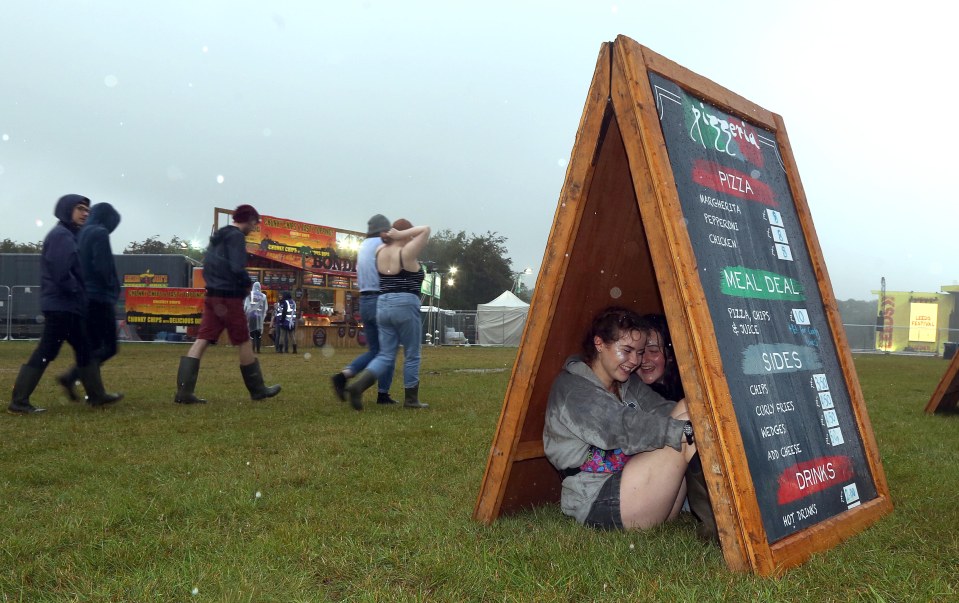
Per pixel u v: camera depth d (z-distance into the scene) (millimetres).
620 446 2449
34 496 3139
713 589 1923
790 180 3258
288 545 2391
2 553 2312
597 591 1985
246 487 3254
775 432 2359
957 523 2652
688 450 2436
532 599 1917
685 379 2143
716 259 2441
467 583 2059
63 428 5027
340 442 4520
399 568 2215
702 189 2533
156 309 25922
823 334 2990
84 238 6258
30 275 26750
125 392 7637
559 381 2678
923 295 42594
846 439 2791
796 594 1913
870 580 2051
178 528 2650
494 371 12211
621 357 2580
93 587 2021
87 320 6324
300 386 8547
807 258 3131
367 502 3031
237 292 6754
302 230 26078
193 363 6645
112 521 2689
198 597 1940
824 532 2348
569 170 2492
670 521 2693
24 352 15961
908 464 3908
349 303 28031
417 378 6516
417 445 4477
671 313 2182
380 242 6703
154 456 4023
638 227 3000
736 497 2047
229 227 6723
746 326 2463
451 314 33969
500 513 2855
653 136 2307
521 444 2865
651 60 2504
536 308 2562
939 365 19953
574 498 2617
